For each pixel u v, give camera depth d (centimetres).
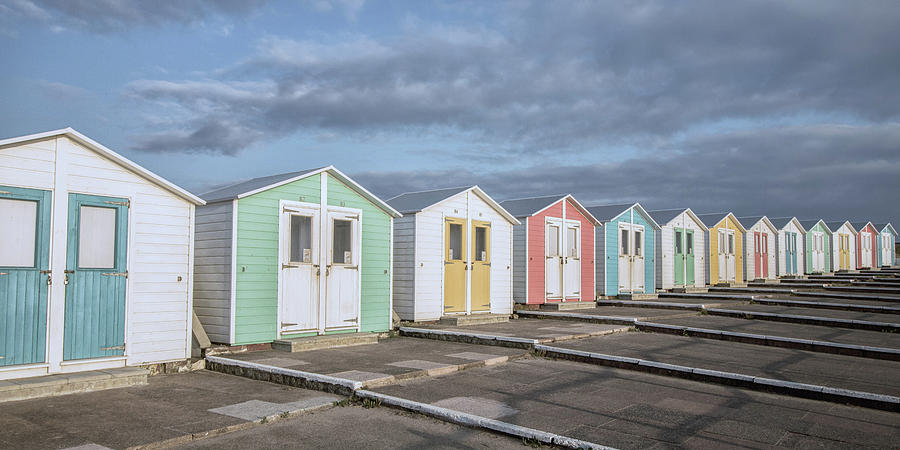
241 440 688
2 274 876
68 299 941
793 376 1008
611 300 2405
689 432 724
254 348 1215
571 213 2223
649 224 2714
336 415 799
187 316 1098
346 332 1395
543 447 680
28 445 641
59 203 935
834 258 4541
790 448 671
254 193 1215
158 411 786
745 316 1914
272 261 1252
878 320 1722
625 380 1018
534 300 2041
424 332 1480
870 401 859
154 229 1054
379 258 1487
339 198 1391
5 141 873
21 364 890
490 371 1073
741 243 3438
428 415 791
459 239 1767
